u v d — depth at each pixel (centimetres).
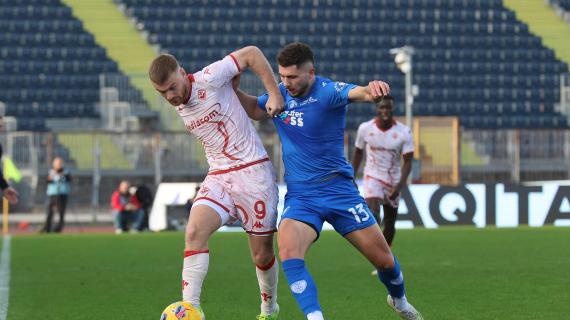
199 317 1816
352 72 10731
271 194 1944
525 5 11825
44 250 4903
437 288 2866
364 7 11550
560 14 11762
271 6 11444
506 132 8212
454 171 7875
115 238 6081
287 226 1780
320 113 1797
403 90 10569
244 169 1916
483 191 6988
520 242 5088
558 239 5341
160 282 3186
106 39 10888
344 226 1817
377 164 3509
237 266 3759
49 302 2617
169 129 9181
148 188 7338
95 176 7969
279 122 1842
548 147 8200
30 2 11150
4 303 2597
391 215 3497
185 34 11038
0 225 8162
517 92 10619
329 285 2991
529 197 7044
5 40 10688
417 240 5294
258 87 9075
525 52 11150
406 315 1955
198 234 1861
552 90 10700
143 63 10600
